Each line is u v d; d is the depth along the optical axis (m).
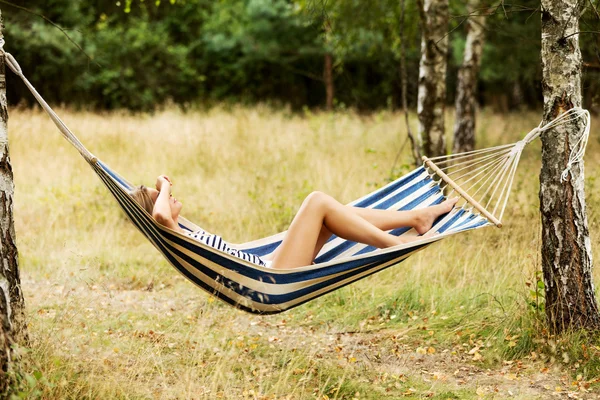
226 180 9.27
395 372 4.30
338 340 4.89
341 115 16.11
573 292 4.25
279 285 3.76
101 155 11.09
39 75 20.22
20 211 7.95
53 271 6.22
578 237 4.23
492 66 16.31
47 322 4.52
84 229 7.53
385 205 4.61
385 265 3.93
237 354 4.39
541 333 4.38
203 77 23.23
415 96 20.28
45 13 20.23
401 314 5.31
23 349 3.13
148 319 5.19
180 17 24.61
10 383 3.10
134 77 22.16
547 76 4.22
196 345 4.40
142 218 3.89
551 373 4.11
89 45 20.77
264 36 22.05
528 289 4.84
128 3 7.83
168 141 12.12
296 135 13.19
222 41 22.70
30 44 19.39
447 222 4.37
